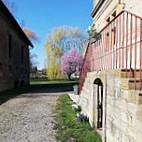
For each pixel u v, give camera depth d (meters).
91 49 9.15
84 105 10.02
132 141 4.04
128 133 4.23
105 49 7.61
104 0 11.66
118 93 4.86
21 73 30.56
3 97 16.64
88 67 9.52
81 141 6.84
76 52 40.28
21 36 30.22
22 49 31.70
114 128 5.11
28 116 10.30
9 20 22.95
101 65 7.74
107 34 7.75
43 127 8.48
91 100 8.13
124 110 4.46
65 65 40.69
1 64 20.78
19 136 7.52
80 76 11.72
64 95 17.41
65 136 7.31
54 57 44.28
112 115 5.29
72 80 45.03
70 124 8.58
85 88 9.92
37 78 59.94
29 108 12.21
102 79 6.39
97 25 13.53
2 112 11.23
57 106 12.67
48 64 44.59
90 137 6.91
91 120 8.05
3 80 21.36
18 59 28.70
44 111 11.37
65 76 44.59
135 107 3.92
